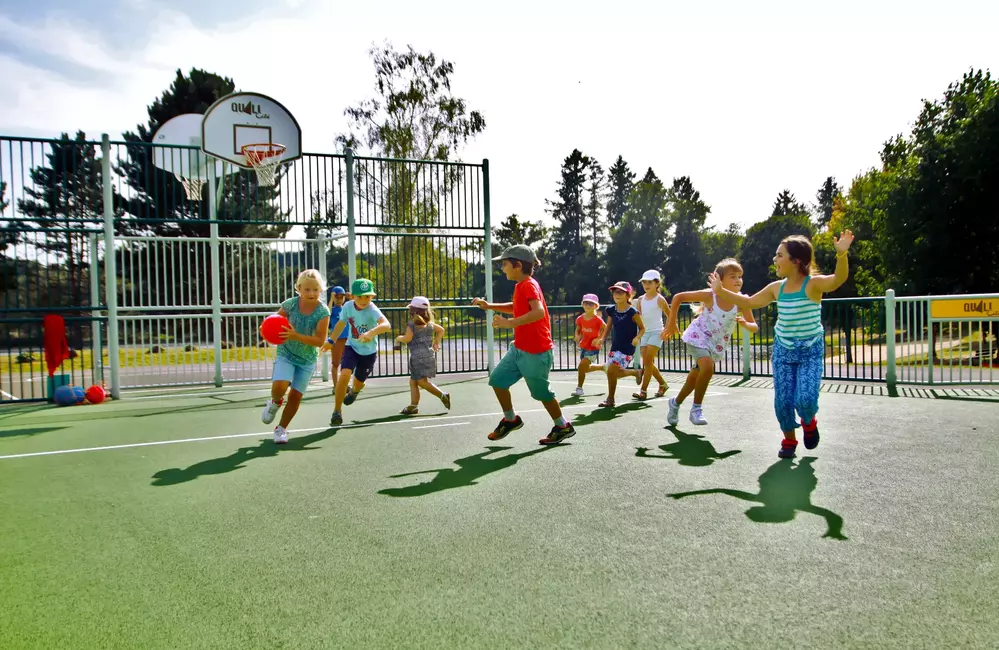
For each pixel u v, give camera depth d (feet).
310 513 13.03
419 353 26.43
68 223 33.73
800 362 17.13
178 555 10.82
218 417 26.71
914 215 72.23
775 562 10.05
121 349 48.67
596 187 279.69
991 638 7.66
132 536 11.83
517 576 9.68
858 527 11.64
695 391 22.26
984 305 32.22
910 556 10.23
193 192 40.70
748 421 23.38
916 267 72.95
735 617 8.27
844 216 128.16
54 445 20.84
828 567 9.83
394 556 10.58
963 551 10.41
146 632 8.16
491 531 11.72
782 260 17.37
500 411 26.96
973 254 70.54
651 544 10.91
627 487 14.56
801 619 8.19
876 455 17.53
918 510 12.61
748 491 14.11
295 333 20.06
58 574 10.08
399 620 8.36
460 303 43.65
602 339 31.42
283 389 20.43
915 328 34.14
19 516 13.14
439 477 15.79
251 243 39.06
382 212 40.98
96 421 25.99
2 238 32.63
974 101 70.59
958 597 8.75
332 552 10.82
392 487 14.92
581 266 241.35
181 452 19.47
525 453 18.43
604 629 8.02
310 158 39.22
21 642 7.94
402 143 111.86
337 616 8.50
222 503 13.85
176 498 14.32
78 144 34.19
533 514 12.67
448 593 9.14
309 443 20.58
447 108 114.83
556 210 276.62
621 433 21.30
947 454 17.60
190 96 111.96
